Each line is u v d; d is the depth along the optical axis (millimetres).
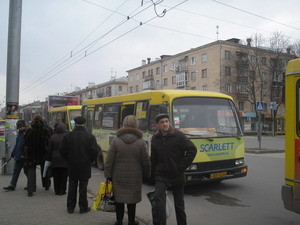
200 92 8414
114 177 4723
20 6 10516
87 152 5906
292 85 4699
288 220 5793
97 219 5480
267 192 8023
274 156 16531
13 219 5480
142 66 74000
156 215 4496
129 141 4691
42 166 7867
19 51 10547
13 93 10398
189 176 7312
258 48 48844
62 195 7293
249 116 54000
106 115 11531
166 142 4609
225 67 52375
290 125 4688
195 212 6324
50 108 24016
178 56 61625
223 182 9336
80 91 106625
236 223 5625
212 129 8047
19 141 7773
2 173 10242
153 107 8602
